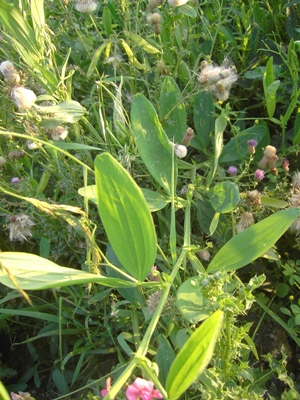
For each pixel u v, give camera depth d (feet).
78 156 1.16
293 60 1.21
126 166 1.04
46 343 1.16
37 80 1.07
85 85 1.45
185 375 0.60
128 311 0.97
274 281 1.15
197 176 1.18
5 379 1.13
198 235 1.19
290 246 1.17
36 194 1.09
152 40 1.36
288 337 1.08
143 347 0.68
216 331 0.54
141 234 0.76
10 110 1.11
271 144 1.34
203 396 0.72
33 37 1.05
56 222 1.12
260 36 1.53
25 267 0.73
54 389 1.09
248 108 1.39
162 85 1.15
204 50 1.49
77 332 1.07
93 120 1.31
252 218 1.00
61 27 1.40
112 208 0.74
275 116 1.41
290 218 0.84
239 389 0.74
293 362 1.05
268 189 1.22
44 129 1.04
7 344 1.19
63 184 1.15
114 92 1.37
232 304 0.68
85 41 1.40
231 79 1.11
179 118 1.16
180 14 1.28
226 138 1.37
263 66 1.47
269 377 0.92
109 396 0.59
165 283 0.79
